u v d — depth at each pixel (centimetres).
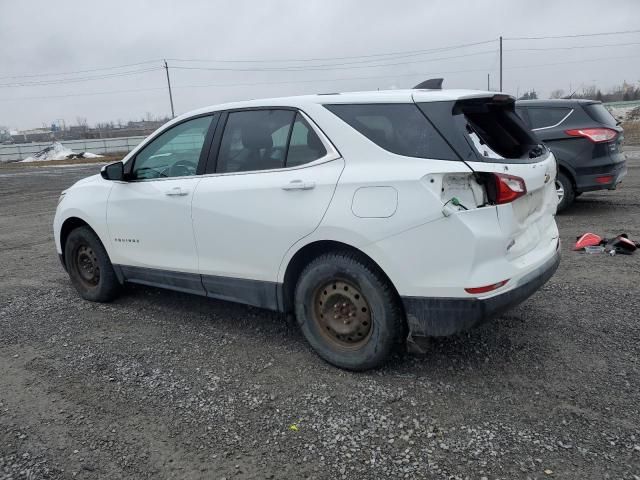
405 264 321
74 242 536
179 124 450
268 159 386
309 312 374
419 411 313
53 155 4988
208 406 330
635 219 772
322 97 371
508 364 362
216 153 418
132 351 414
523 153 360
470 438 286
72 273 548
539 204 368
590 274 539
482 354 378
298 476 264
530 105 819
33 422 321
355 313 354
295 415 316
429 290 317
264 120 394
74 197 529
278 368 375
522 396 323
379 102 345
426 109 329
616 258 589
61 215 539
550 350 379
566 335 402
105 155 5184
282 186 366
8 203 1527
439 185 310
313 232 352
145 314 493
